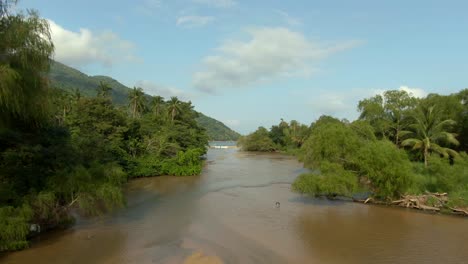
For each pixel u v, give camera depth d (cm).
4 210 1731
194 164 5309
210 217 2564
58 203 2161
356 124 4091
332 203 3103
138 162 4862
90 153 3238
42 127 2184
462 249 1870
